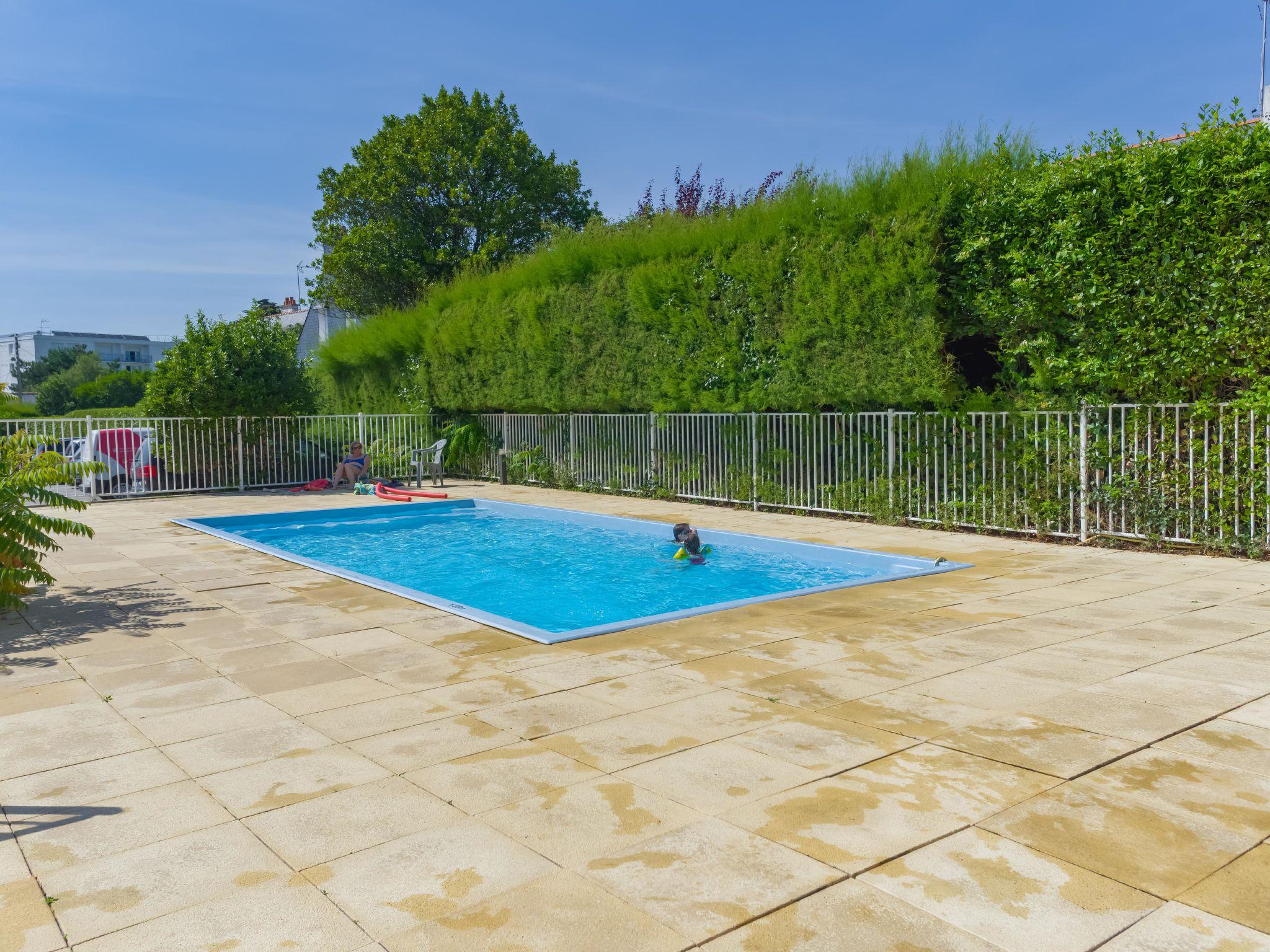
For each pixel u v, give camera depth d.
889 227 11.32
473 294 19.48
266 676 5.33
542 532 13.28
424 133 33.44
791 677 5.12
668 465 15.50
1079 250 9.59
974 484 11.09
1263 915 2.62
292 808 3.46
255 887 2.88
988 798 3.44
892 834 3.16
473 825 3.30
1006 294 10.48
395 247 33.84
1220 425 8.77
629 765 3.84
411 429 20.81
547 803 3.47
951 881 2.84
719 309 13.98
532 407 18.27
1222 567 8.34
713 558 10.66
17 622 6.83
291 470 19.14
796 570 9.84
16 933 2.62
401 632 6.42
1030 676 5.04
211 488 18.14
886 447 12.02
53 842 3.21
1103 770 3.69
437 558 11.10
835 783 3.61
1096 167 9.46
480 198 34.38
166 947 2.55
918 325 11.09
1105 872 2.87
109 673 5.41
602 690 4.93
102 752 4.10
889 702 4.64
